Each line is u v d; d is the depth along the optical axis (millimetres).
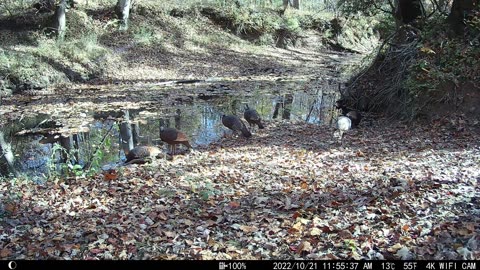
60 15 22516
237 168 8984
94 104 16656
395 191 6305
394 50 14406
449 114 11695
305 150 10406
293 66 27766
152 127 13719
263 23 32656
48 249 5098
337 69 26516
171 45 27062
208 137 12570
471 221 5016
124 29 26000
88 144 11953
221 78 23516
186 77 23500
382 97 13938
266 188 7359
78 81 20781
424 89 12250
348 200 6281
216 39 29656
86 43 22625
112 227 5738
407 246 4594
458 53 12430
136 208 6578
